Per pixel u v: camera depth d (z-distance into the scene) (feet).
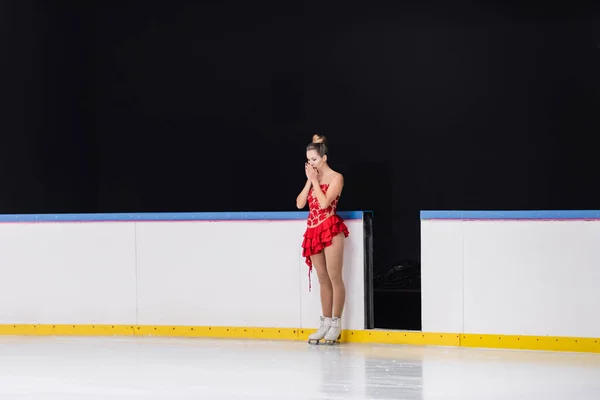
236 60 81.20
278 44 80.33
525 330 53.98
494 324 54.60
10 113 84.48
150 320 61.26
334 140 79.66
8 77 84.58
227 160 81.82
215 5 81.35
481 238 54.75
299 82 80.12
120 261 61.67
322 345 56.65
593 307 52.70
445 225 55.47
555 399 41.55
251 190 81.51
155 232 61.11
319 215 55.47
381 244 78.84
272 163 80.94
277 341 58.39
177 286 60.80
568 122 74.84
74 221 62.23
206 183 82.23
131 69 82.84
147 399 42.11
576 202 74.95
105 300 61.93
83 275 62.13
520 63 75.61
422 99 77.66
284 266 58.90
